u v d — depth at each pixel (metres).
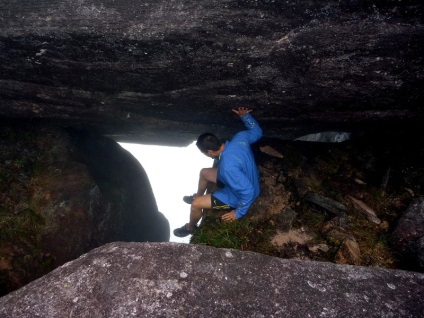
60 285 2.12
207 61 2.94
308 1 2.37
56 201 4.27
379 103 3.36
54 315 1.96
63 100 3.99
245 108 3.74
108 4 2.54
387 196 3.78
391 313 2.02
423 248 2.87
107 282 2.12
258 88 3.31
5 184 4.28
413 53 2.63
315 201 3.73
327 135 6.45
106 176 5.70
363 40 2.56
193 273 2.21
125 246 2.41
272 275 2.24
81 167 4.75
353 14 2.41
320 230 3.52
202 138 3.17
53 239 4.00
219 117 4.23
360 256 3.16
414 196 3.71
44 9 2.61
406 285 2.22
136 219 6.44
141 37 2.71
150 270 2.20
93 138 6.21
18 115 4.45
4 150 4.62
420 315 2.02
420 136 4.19
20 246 3.77
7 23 2.73
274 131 4.85
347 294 2.13
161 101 3.87
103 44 2.85
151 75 3.27
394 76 2.87
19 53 3.08
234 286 2.14
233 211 3.33
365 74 2.88
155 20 2.58
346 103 3.42
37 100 4.01
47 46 2.95
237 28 2.59
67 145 5.05
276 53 2.79
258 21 2.53
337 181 4.08
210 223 3.64
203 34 2.65
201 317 1.97
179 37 2.69
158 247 2.40
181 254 2.34
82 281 2.13
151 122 4.69
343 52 2.69
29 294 2.08
